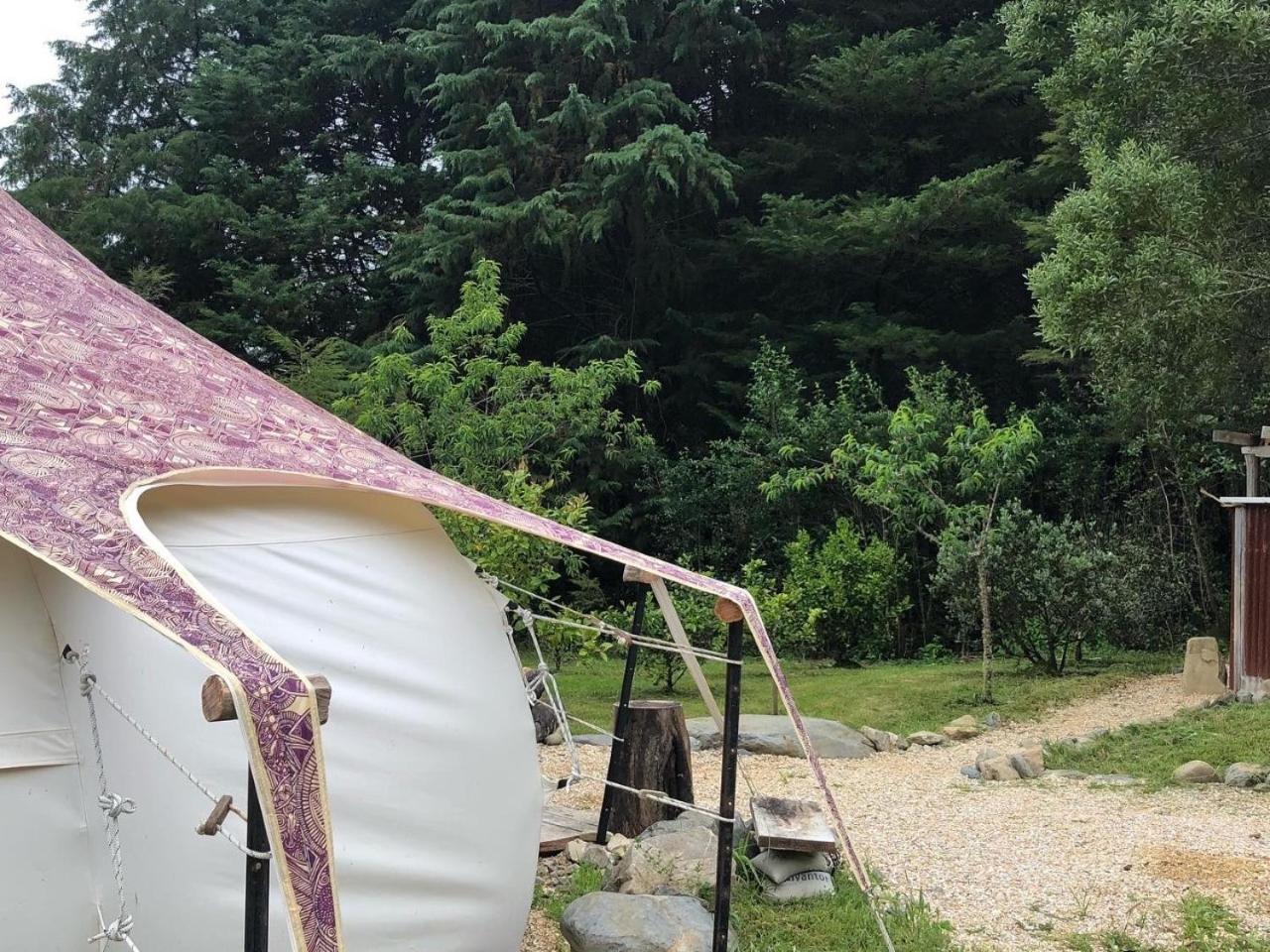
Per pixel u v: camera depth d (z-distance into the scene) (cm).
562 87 1906
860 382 1791
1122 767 806
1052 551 1209
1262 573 1025
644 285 2023
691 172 1775
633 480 1919
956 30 2003
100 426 333
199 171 2105
